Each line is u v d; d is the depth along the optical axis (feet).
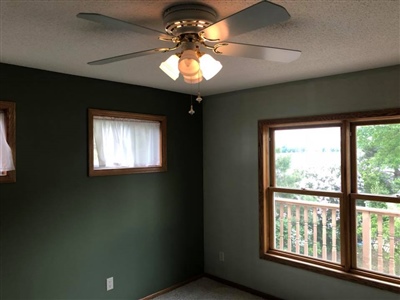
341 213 9.78
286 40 6.54
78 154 9.52
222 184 12.64
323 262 10.17
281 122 10.83
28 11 5.08
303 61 8.13
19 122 8.36
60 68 8.64
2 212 8.09
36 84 8.67
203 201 13.32
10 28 5.78
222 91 12.21
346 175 9.62
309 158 10.57
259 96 11.41
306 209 10.69
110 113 10.21
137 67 8.56
